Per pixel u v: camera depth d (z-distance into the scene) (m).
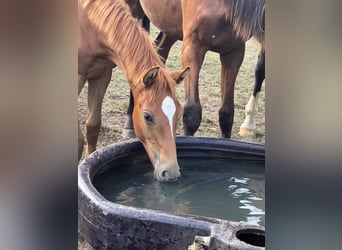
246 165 2.07
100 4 2.00
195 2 1.97
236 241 1.51
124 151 2.09
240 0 1.91
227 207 1.89
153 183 2.07
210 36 1.95
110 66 2.04
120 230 1.72
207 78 2.02
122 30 2.01
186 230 1.63
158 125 2.02
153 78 2.00
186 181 2.08
